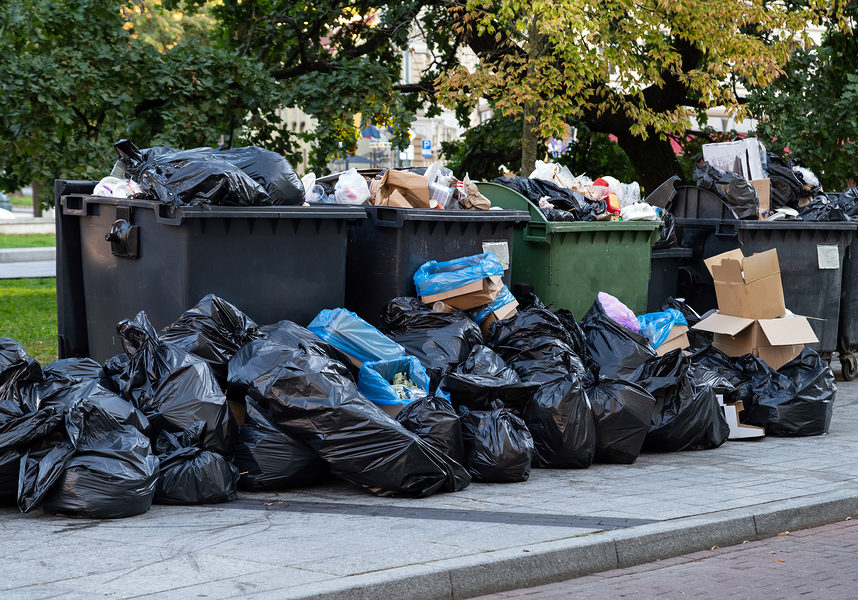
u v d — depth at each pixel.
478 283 7.78
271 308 7.27
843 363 11.51
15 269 23.72
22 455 5.38
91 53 12.80
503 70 14.06
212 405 5.91
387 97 14.55
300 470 6.07
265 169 7.34
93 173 12.21
